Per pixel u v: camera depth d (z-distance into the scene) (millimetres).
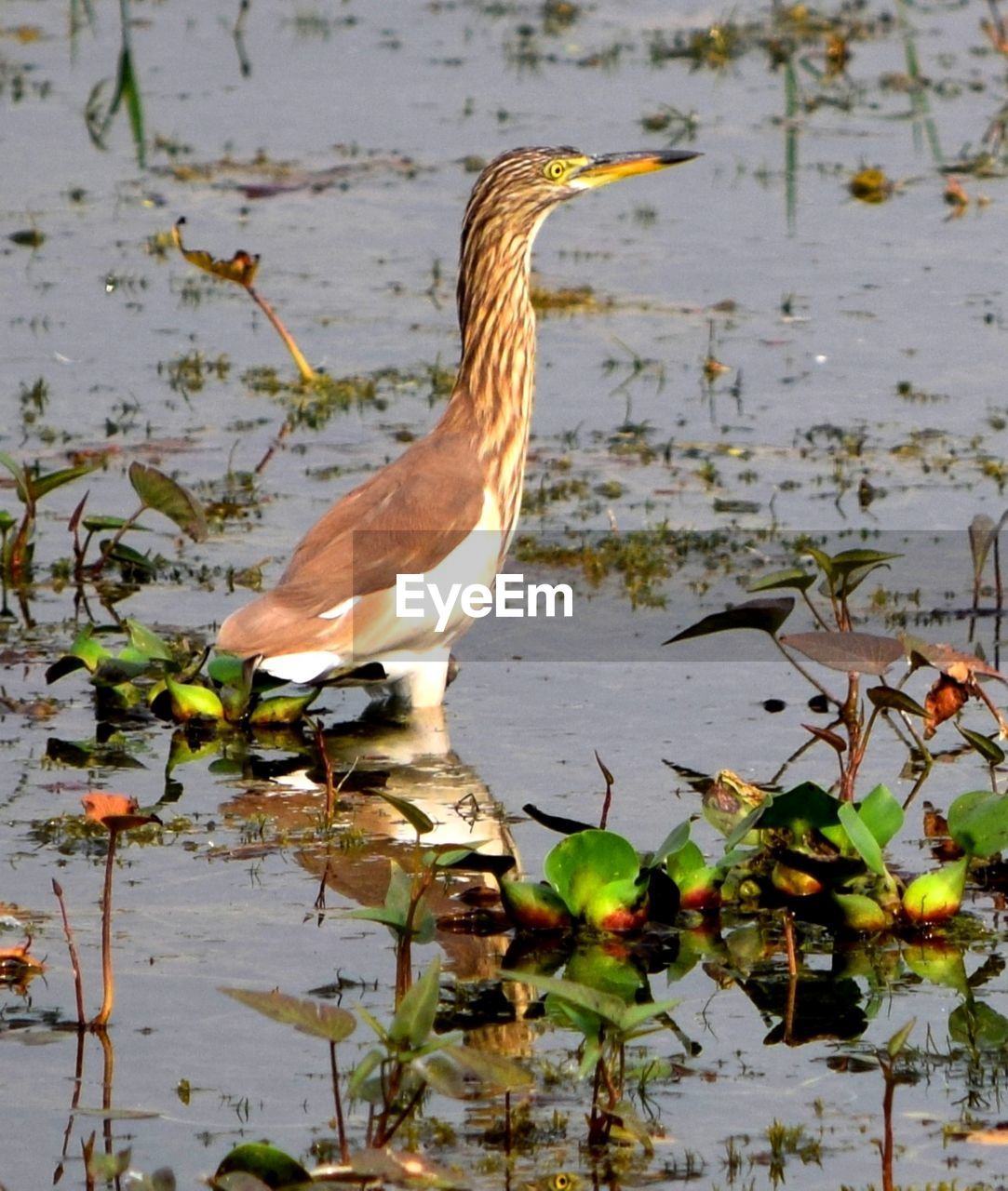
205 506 14656
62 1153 6836
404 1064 6664
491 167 12727
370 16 31266
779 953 8602
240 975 8211
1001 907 9062
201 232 21516
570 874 8797
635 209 22594
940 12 31453
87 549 13836
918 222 21891
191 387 17141
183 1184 6613
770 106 26312
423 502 11695
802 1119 7113
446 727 11336
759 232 21672
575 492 15016
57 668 11523
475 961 8477
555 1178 6691
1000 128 24781
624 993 8188
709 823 9250
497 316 12375
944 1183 6660
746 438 16109
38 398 16625
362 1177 6465
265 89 27031
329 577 11438
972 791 9781
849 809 8836
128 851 9469
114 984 8117
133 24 30312
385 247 21250
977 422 16406
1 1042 7617
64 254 20781
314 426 16281
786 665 12297
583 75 27625
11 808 9977
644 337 18484
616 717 11438
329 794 10016
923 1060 7566
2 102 26000
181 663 11820
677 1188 6645
